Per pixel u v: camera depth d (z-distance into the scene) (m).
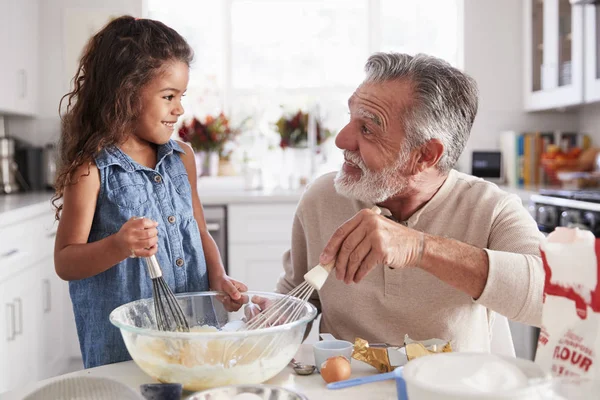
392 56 1.22
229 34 4.15
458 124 1.20
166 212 1.37
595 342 0.64
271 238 3.33
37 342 2.72
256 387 0.74
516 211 1.25
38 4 3.68
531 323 1.02
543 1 3.56
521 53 3.89
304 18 4.20
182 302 1.07
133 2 3.77
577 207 2.56
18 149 3.54
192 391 0.86
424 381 0.62
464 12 3.88
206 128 3.78
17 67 3.31
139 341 0.84
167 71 1.33
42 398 0.73
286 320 0.98
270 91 4.20
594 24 2.98
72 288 1.35
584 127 3.82
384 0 4.18
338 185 1.25
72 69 3.73
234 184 3.99
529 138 3.71
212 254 1.49
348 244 0.94
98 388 0.73
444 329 1.23
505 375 0.63
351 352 0.98
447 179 1.29
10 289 2.40
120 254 1.12
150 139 1.36
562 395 0.60
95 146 1.31
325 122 3.78
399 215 1.32
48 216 2.90
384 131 1.18
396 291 1.24
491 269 0.98
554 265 0.68
